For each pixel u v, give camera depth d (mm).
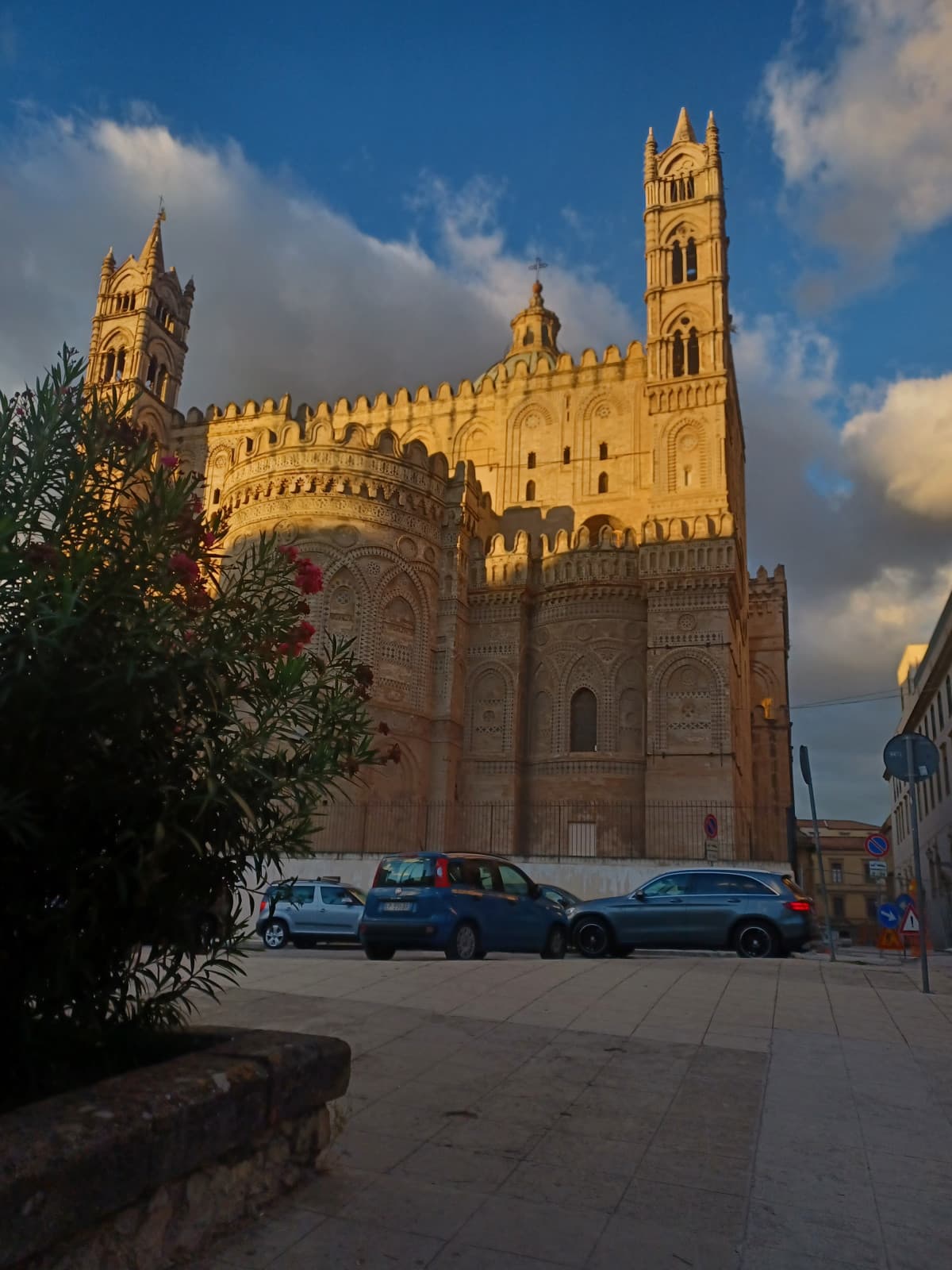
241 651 6332
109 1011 6320
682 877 20875
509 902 18969
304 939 25453
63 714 5590
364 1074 8523
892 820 90250
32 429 6242
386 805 38906
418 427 57938
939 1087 8562
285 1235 5211
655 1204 5801
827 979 14938
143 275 61594
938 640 48406
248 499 42875
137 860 5730
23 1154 4035
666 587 42281
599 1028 10547
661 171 51812
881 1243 5367
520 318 66062
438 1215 5539
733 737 40750
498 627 45406
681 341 49031
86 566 5703
